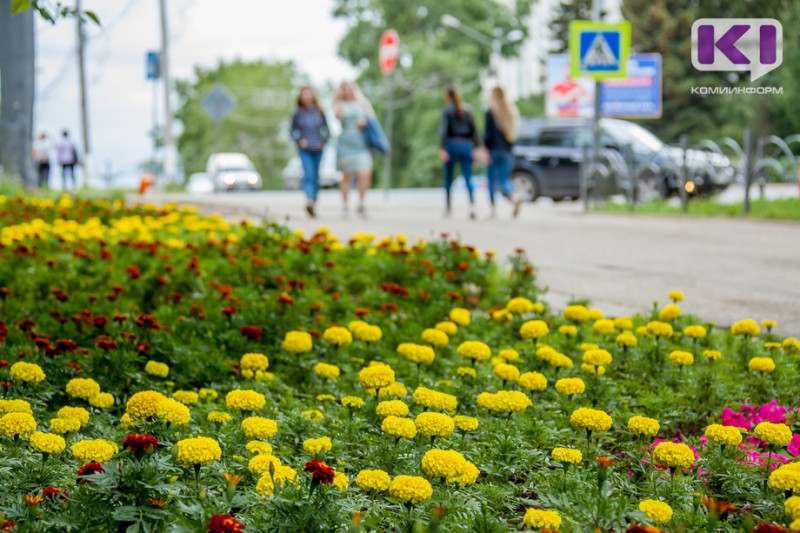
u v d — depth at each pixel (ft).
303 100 57.11
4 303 25.11
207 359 20.03
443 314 25.48
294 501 10.31
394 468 13.29
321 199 94.32
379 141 59.98
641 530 8.60
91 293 27.43
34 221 39.73
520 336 23.18
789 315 27.78
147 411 12.54
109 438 14.61
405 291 25.62
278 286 28.12
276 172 334.03
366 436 14.38
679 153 77.30
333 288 29.89
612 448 15.34
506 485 13.20
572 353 20.98
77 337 21.50
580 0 267.18
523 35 262.88
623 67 69.67
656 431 13.94
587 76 70.13
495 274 30.86
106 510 10.07
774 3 181.98
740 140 187.73
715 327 25.32
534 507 12.67
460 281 29.60
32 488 11.82
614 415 16.61
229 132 327.67
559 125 87.76
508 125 60.70
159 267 29.58
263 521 10.53
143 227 41.16
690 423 17.54
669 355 19.83
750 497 12.68
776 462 13.89
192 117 331.98
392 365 20.49
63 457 12.97
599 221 58.49
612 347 20.95
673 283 33.81
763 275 35.42
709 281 34.17
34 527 10.10
